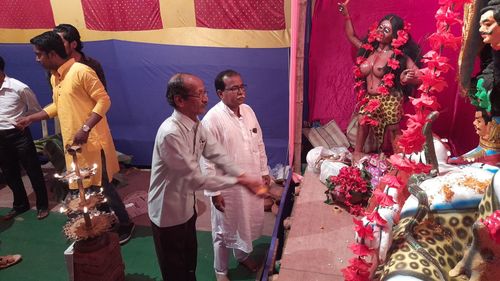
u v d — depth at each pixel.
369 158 3.70
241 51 4.56
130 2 4.53
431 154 1.77
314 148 4.07
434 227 1.60
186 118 2.47
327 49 4.26
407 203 1.75
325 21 4.16
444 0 1.62
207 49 4.61
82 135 3.36
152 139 5.16
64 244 3.86
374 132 3.86
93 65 3.77
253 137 3.14
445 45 1.62
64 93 3.43
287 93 4.68
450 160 2.22
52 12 4.70
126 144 5.21
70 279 3.15
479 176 1.64
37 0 4.67
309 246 2.90
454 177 1.67
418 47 3.59
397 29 3.52
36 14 4.74
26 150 4.08
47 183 4.97
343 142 4.31
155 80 4.89
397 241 1.62
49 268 3.54
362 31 4.08
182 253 2.80
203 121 2.95
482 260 1.40
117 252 3.18
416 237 1.58
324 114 4.52
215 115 2.94
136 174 5.17
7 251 3.77
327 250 2.86
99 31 4.71
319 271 2.66
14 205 4.36
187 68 4.76
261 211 3.23
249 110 3.20
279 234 3.37
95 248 2.98
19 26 4.83
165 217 2.62
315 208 3.37
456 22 1.59
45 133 4.99
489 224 1.26
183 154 2.43
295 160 4.07
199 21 4.50
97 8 4.60
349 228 3.09
